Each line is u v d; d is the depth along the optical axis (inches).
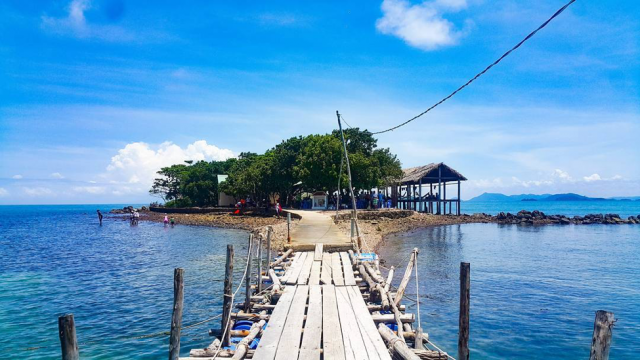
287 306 454.9
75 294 770.2
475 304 698.8
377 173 2119.8
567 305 693.9
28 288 821.9
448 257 1185.4
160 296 752.3
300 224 1342.3
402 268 1003.9
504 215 2822.3
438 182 2728.8
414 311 658.2
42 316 634.2
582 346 522.0
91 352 489.4
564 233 2004.2
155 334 528.7
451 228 2252.7
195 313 643.5
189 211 3006.9
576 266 1054.4
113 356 478.6
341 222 1556.3
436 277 907.4
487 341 537.0
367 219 1955.0
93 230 2305.6
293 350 333.7
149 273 972.6
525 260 1141.1
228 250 414.0
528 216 2842.0
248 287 511.5
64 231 2266.2
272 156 2605.8
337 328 383.6
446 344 526.6
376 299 552.1
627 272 973.8
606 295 758.5
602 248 1405.0
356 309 442.0
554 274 948.0
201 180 3253.0
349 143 2191.2
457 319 622.5
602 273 962.1
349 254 828.0
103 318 621.6
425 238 1686.8
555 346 521.7
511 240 1651.1
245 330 426.6
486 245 1469.0
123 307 681.0
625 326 591.8
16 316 634.8
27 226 2778.1
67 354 209.9
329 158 2031.3
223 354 348.2
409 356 316.5
